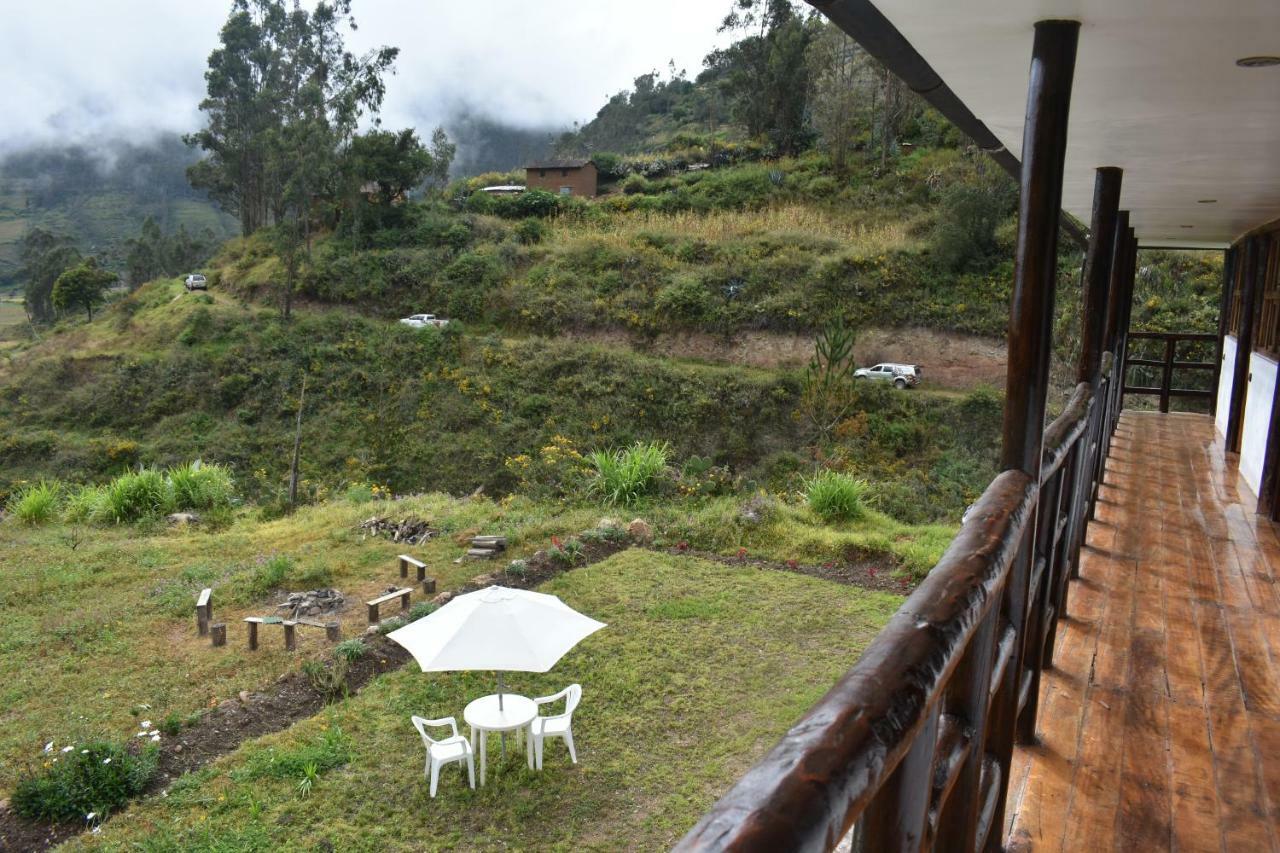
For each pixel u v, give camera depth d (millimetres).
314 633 7883
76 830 4922
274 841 4625
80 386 26203
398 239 31391
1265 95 2711
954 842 1359
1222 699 2639
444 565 9680
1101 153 3928
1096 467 5141
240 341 27078
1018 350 1929
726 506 10672
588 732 5758
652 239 29422
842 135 34031
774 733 5699
